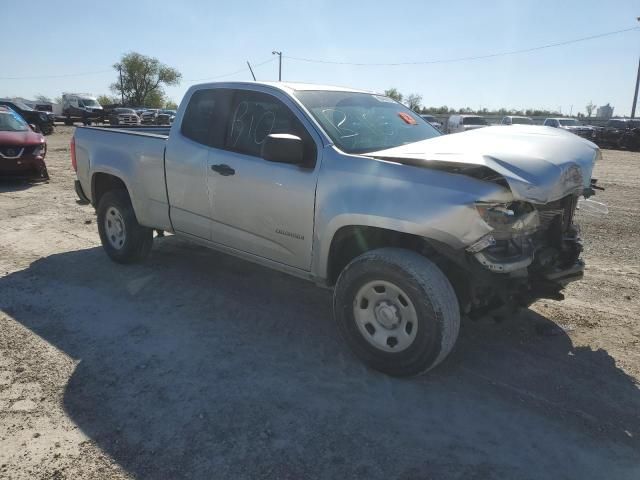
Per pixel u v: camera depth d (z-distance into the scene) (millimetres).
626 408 3182
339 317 3643
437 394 3303
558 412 3137
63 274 5383
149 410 3094
